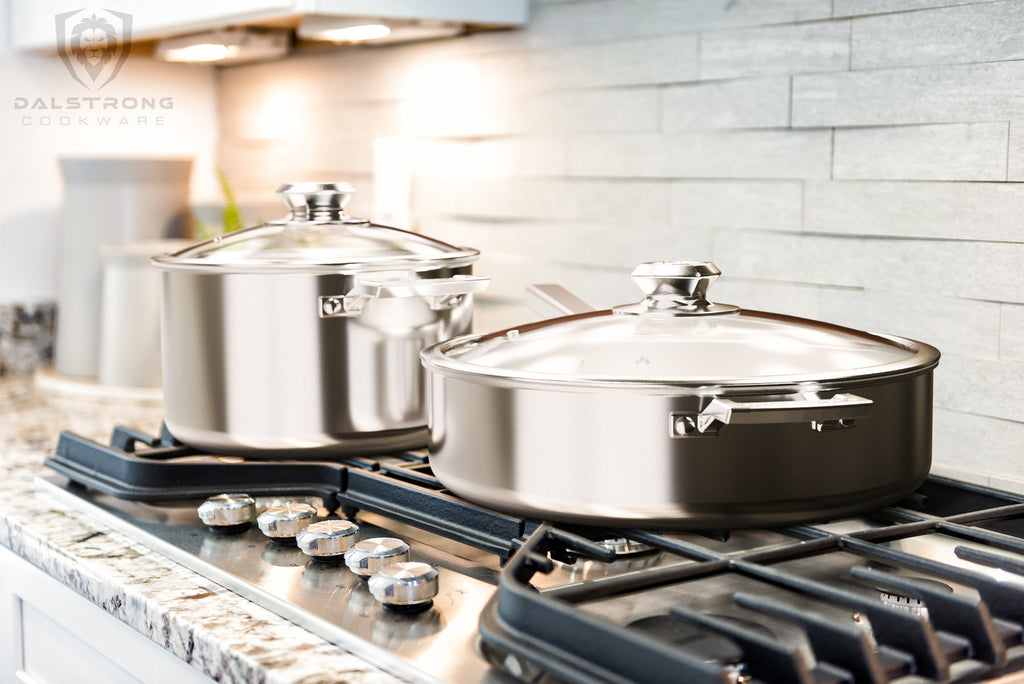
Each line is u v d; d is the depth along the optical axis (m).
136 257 1.87
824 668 0.65
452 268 1.18
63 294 2.05
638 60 1.49
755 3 1.33
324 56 2.11
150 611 0.88
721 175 1.39
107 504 1.15
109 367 1.91
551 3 1.61
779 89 1.31
